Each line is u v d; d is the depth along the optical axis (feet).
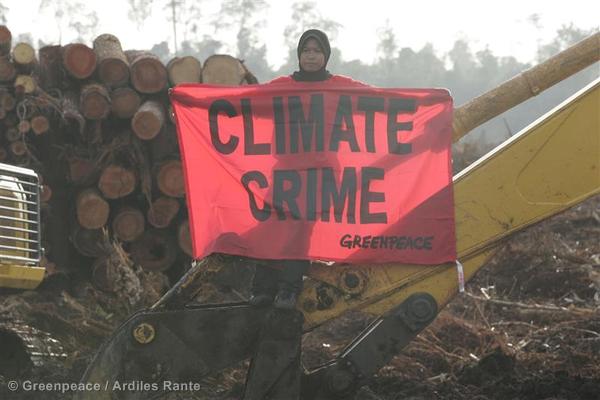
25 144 38.81
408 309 22.16
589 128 22.66
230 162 22.58
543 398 26.78
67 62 39.55
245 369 29.09
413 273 22.33
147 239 39.86
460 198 22.63
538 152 22.66
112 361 21.53
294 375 21.53
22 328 31.07
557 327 35.40
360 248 22.16
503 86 22.62
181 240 39.60
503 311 39.68
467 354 32.42
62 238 39.27
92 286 38.06
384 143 22.45
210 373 21.71
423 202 22.34
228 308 21.83
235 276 28.66
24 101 38.63
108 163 39.17
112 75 39.81
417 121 22.47
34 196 28.19
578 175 22.63
